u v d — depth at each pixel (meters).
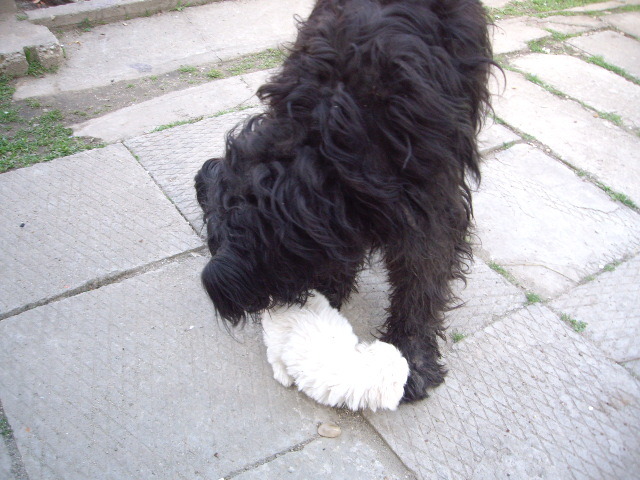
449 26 1.58
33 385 2.03
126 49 3.98
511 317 2.30
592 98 3.66
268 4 4.62
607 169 3.08
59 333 2.20
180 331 2.23
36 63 3.70
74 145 3.10
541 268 2.52
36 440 1.88
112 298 2.34
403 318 2.04
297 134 1.46
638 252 2.61
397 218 1.51
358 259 1.62
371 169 1.43
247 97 3.51
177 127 3.24
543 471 1.83
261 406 2.00
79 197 2.77
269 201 1.44
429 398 2.03
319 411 2.00
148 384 2.05
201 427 1.93
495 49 4.12
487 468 1.84
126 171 2.93
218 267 1.52
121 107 3.43
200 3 4.56
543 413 1.99
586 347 2.20
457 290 2.40
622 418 1.98
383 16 1.50
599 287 2.44
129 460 1.84
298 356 1.93
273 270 1.52
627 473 1.84
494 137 3.24
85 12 4.16
